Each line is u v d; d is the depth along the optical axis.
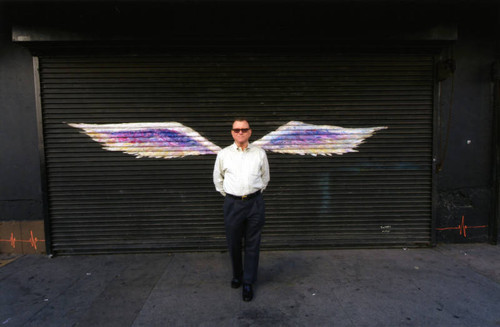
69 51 3.46
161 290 2.77
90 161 3.57
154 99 3.56
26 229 3.66
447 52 3.65
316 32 3.39
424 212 3.75
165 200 3.64
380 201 3.72
